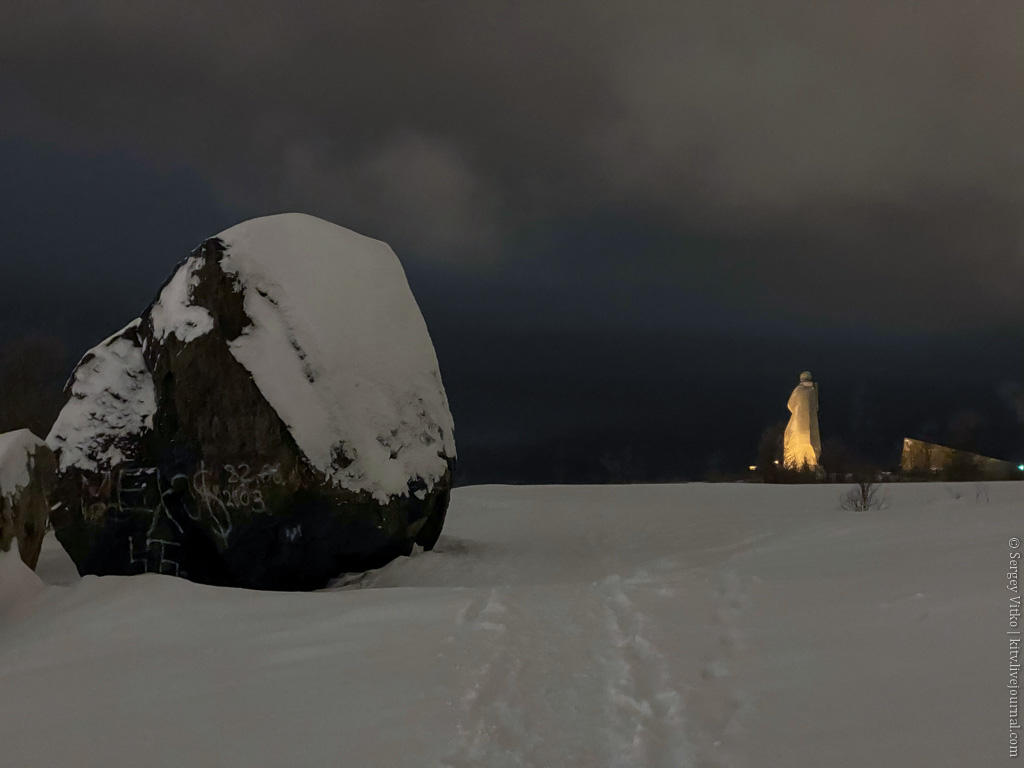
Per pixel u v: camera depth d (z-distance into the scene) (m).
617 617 5.45
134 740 3.98
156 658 5.40
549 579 8.98
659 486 22.03
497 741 3.62
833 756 3.12
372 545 9.24
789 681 3.91
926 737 3.16
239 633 5.85
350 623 5.77
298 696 4.38
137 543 9.55
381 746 3.66
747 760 3.19
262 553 8.96
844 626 4.60
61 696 4.76
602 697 4.06
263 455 8.74
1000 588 4.86
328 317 9.45
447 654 4.86
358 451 9.08
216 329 9.01
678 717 3.67
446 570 9.38
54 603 7.08
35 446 8.16
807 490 19.92
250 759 3.66
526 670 4.49
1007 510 7.88
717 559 8.70
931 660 3.90
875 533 7.67
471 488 22.25
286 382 8.91
